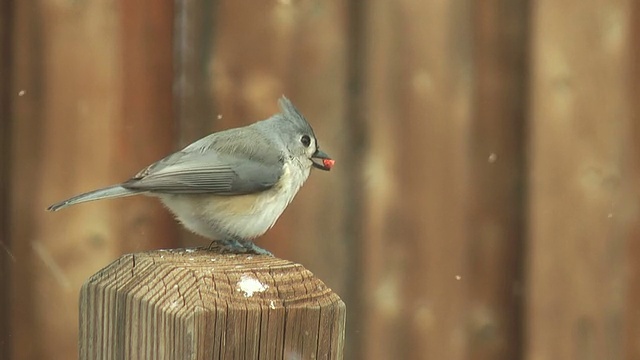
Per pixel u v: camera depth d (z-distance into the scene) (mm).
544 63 8773
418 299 8625
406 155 8680
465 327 8664
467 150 8719
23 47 8227
